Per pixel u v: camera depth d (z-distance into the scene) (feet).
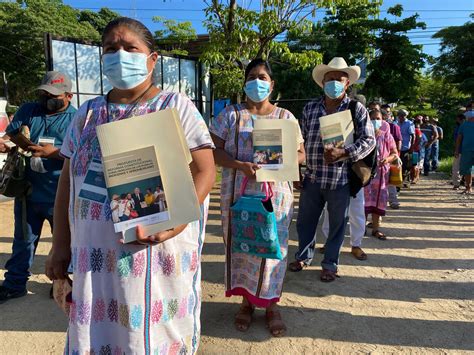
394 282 11.94
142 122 4.39
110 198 4.44
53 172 10.19
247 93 9.02
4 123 24.49
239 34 23.57
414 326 9.41
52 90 9.71
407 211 22.06
